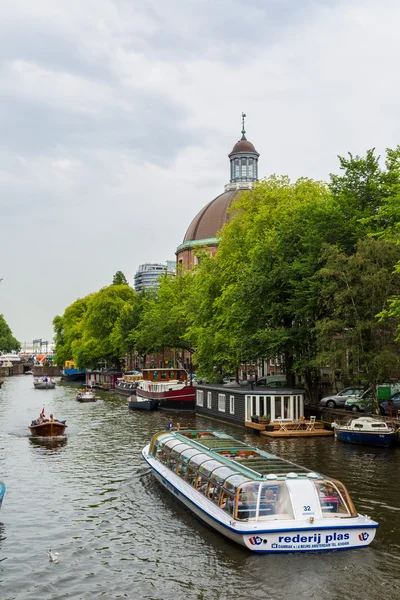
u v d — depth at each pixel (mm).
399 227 31906
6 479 28062
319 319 40844
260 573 16422
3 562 17875
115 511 22656
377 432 33594
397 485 25047
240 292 43688
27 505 23641
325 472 27469
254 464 21156
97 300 100875
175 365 92688
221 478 20078
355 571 16453
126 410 58656
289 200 51250
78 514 22359
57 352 143250
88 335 103500
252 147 114375
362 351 35656
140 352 90000
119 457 33062
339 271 35875
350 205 41219
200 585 15977
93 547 18906
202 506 20188
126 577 16625
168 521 21312
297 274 41250
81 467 30500
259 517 18109
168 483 24328
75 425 47188
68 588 16062
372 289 34844
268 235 46562
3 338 179375
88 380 106938
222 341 50188
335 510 18359
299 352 42438
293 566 16750
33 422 42500
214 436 28719
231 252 52969
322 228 40781
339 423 38219
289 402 41250
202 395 53094
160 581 16281
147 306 86625
